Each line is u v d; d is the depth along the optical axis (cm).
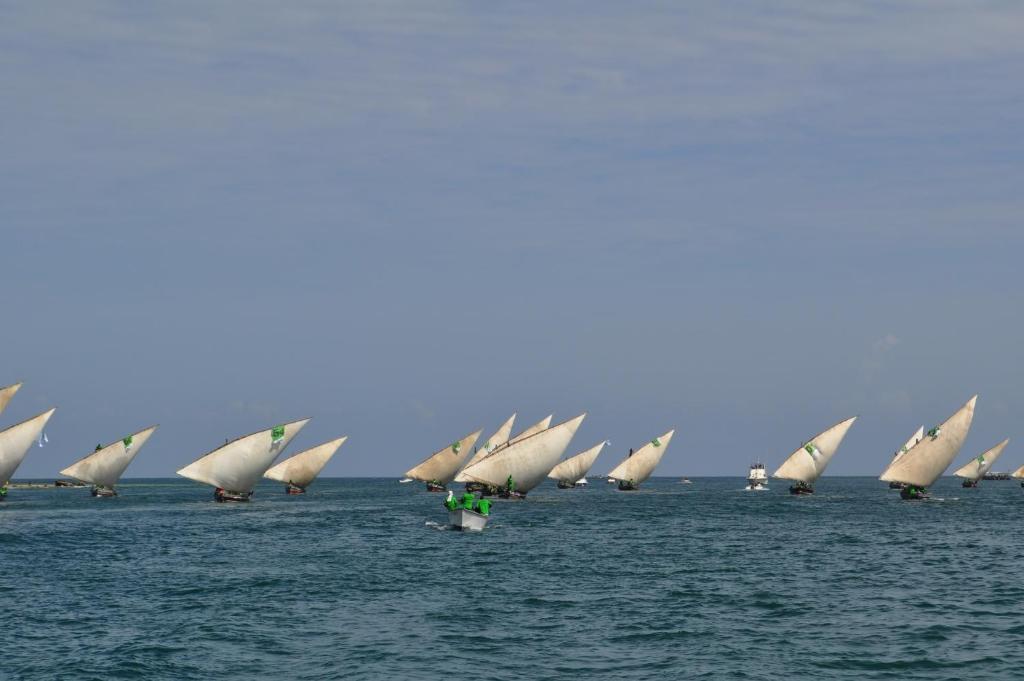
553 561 13588
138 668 7612
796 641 8488
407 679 7325
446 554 14362
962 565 13450
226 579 11719
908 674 7475
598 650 8156
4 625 9056
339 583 11400
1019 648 8244
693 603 10212
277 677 7381
